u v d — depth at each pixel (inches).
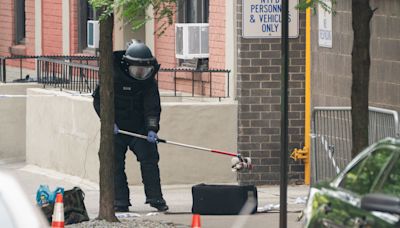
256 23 1756.9
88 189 1775.3
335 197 837.2
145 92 1480.1
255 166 1784.0
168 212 1491.1
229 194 1418.6
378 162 829.2
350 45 1606.8
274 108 1781.5
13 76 2593.5
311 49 1717.5
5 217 583.5
